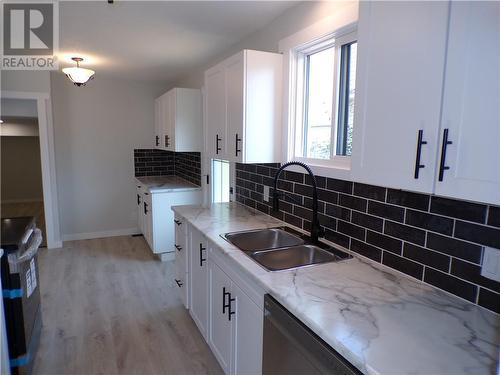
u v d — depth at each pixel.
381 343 1.00
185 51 3.30
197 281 2.47
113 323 2.69
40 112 4.16
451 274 1.31
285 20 2.33
